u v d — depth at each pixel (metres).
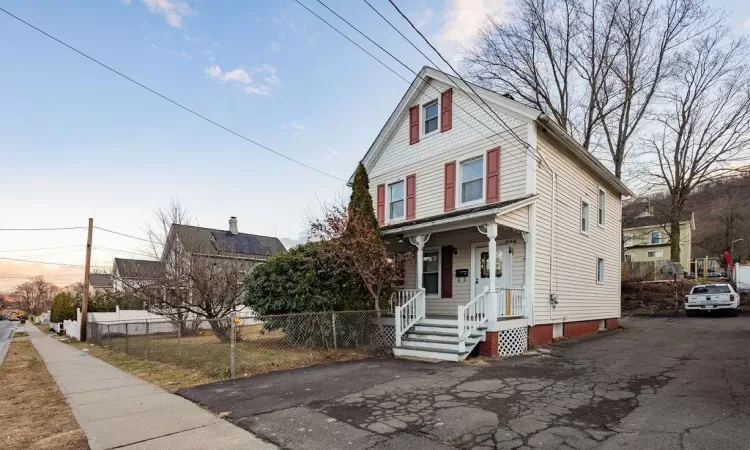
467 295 12.99
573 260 13.55
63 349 17.09
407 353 9.95
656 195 32.81
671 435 4.49
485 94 12.55
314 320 10.76
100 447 4.45
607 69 25.27
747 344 10.59
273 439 4.56
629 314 22.81
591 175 15.30
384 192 15.95
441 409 5.52
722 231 42.59
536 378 7.35
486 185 12.39
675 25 24.17
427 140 14.42
